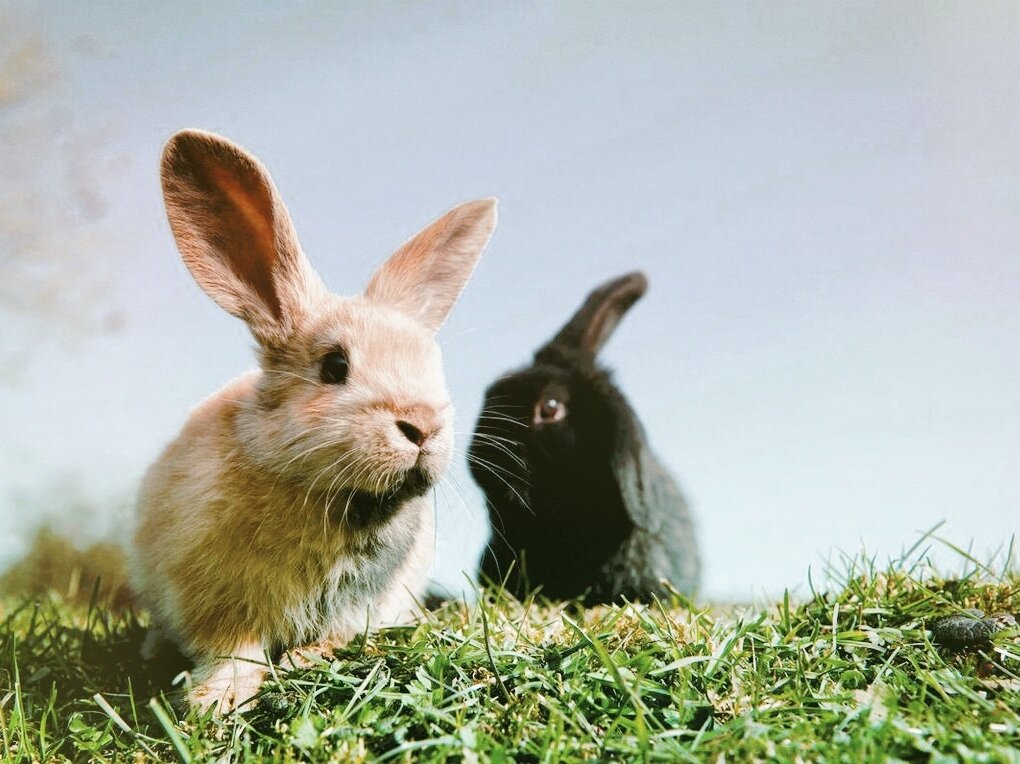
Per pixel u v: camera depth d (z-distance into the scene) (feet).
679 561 2.55
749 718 1.32
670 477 2.68
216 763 1.36
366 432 1.61
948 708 1.33
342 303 1.80
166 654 1.85
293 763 1.31
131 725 1.56
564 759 1.25
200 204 1.74
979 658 1.54
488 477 2.51
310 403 1.66
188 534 1.65
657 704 1.41
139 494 1.83
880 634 1.58
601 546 2.48
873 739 1.23
